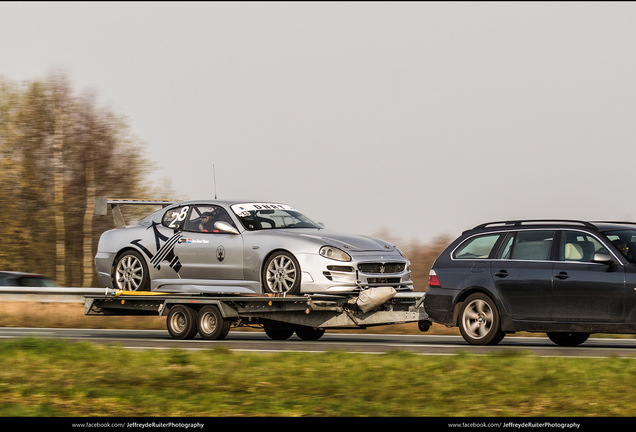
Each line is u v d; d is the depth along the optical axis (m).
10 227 66.94
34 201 68.50
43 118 67.94
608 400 11.45
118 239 24.73
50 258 68.50
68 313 32.28
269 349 18.80
